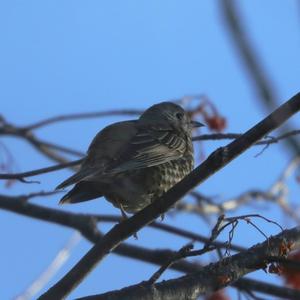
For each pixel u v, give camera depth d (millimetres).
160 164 11070
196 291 8898
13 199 13914
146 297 8664
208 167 8500
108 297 8711
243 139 8219
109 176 10070
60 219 13828
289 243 8992
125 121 11820
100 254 9039
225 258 8977
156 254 13391
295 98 6777
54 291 8906
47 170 10656
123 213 10758
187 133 13016
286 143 4094
